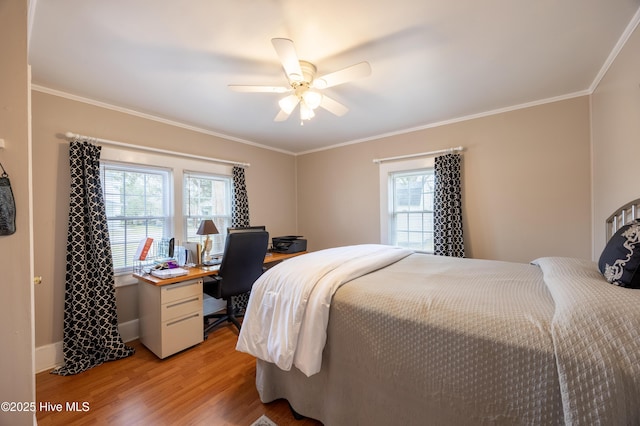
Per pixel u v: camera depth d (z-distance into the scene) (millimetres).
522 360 916
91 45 1646
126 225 2660
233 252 2514
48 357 2139
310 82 1807
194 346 2492
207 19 1434
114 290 2398
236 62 1849
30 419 1096
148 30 1517
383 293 1354
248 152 3840
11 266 1063
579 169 2420
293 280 1553
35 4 1293
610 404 750
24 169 1084
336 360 1381
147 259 2779
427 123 3182
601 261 1251
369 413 1279
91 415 1609
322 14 1406
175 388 1864
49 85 2143
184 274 2434
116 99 2416
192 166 3162
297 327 1392
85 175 2262
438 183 3023
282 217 4312
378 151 3643
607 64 1917
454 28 1535
